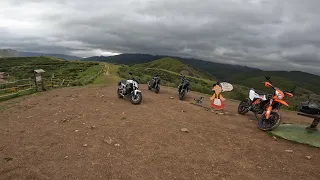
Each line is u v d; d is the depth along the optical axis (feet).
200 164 16.93
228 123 27.76
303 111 25.35
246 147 20.52
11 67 357.00
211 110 33.86
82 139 20.67
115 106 34.22
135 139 21.04
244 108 32.76
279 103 26.35
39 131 22.67
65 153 17.74
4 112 30.45
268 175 15.83
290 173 16.20
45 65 345.10
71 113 29.71
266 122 25.62
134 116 28.58
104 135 21.79
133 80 38.34
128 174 15.03
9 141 19.94
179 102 39.17
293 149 20.57
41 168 15.38
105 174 14.88
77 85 67.41
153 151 18.69
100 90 51.11
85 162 16.38
